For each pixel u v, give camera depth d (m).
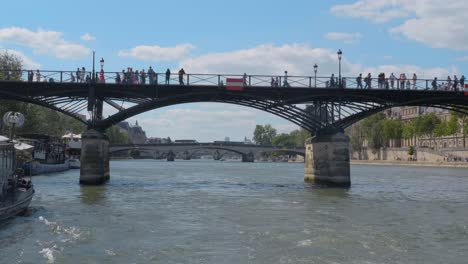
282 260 15.41
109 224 22.33
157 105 45.31
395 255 16.27
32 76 42.31
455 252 16.84
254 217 24.83
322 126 46.81
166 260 15.42
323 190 42.31
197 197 35.53
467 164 116.75
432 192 42.78
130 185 46.88
